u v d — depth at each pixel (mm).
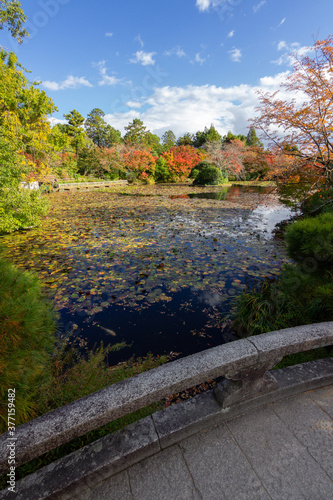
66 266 4555
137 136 35969
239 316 2818
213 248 5609
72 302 3330
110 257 5039
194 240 6285
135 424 1230
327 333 1392
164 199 14133
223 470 1099
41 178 16266
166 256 5090
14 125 12312
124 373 2023
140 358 2363
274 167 6109
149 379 1086
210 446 1202
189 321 2945
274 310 2654
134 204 12422
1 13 9789
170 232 7121
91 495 1021
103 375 1908
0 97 11953
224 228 7566
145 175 25609
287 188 6375
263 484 1043
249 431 1271
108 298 3443
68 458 1082
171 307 3234
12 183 7113
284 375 1541
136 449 1109
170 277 4078
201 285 3789
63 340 2592
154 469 1109
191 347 2523
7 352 1314
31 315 1426
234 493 1015
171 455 1165
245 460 1138
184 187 21203
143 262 4770
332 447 1192
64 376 1929
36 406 1455
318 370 1592
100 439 1162
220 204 12195
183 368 1131
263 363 1292
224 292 3596
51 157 16922
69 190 19078
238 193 16531
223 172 22812
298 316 2502
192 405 1327
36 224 7730
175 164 27406
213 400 1356
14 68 13188
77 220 8836
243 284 3832
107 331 2779
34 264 4648
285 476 1072
